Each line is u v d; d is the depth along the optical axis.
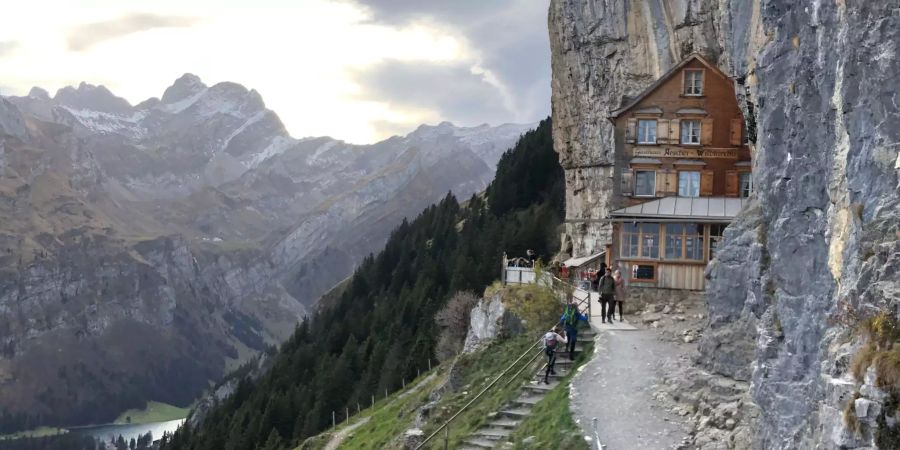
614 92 77.19
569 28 80.31
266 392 130.50
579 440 34.41
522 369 44.22
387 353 103.69
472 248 122.31
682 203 53.03
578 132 82.31
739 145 57.22
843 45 23.53
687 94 57.91
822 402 21.84
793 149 27.78
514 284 55.47
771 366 28.31
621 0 75.31
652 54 73.62
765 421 28.78
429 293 118.38
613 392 37.75
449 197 183.88
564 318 43.91
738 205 52.28
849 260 22.59
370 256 181.62
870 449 18.94
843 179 23.67
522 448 36.44
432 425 45.50
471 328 58.19
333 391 104.06
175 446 150.88
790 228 27.73
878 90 21.61
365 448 61.44
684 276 50.47
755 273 34.00
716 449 31.98
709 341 37.53
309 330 167.38
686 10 69.94
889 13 21.66
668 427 34.34
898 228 20.59
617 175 58.75
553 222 115.00
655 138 58.25
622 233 51.88
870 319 20.17
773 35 29.67
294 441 105.31
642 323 46.59
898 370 18.55
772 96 29.38
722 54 63.66
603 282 46.59
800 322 26.78
